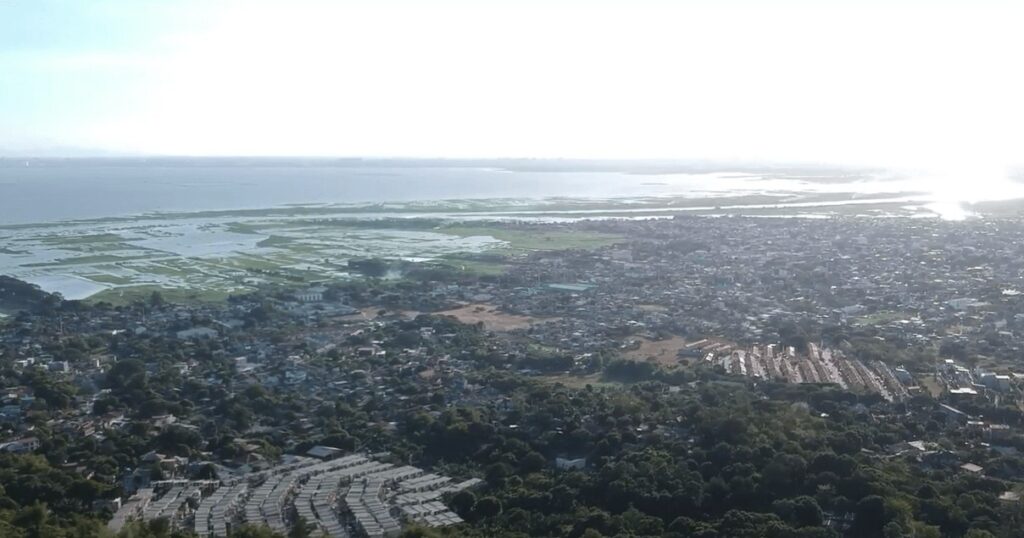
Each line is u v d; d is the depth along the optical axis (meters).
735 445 162.75
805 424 174.75
